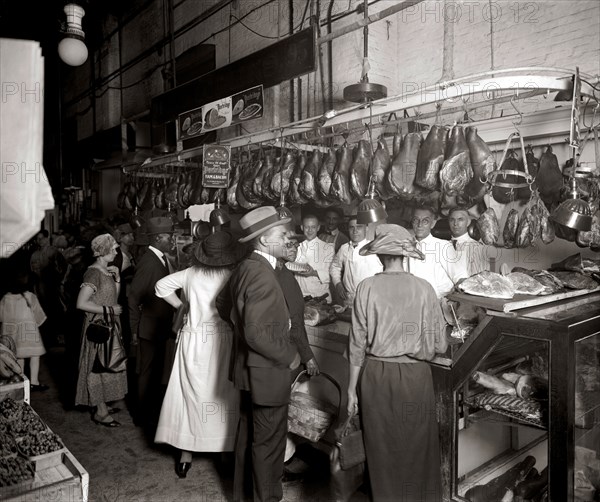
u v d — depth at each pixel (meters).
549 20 4.06
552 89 2.62
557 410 2.23
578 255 3.30
